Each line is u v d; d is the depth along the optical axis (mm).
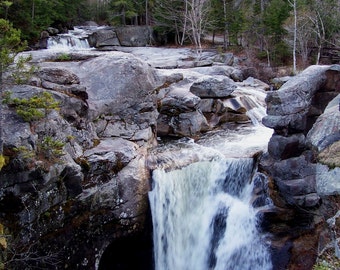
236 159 11531
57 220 8977
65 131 9398
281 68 28219
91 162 9852
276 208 10219
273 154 10266
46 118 8734
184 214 11312
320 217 9367
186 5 33094
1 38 7031
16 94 8930
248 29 33094
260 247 10078
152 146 13078
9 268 8188
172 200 11133
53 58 14422
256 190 10875
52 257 9102
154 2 39656
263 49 32719
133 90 13016
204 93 15773
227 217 10945
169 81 16359
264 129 15031
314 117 10125
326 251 6891
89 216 9742
